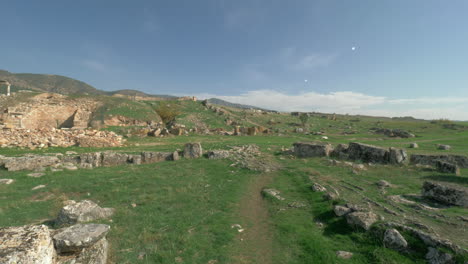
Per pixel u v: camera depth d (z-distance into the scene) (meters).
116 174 16.91
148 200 11.85
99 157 21.08
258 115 84.62
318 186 12.88
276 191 13.34
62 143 29.95
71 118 56.81
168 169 18.69
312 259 6.94
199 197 12.45
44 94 60.88
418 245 6.64
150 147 29.62
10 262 4.62
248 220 10.00
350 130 67.25
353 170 16.44
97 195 12.64
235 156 22.91
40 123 51.84
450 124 82.62
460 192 9.44
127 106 60.28
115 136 34.44
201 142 34.28
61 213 8.87
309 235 8.27
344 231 8.32
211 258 7.03
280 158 22.47
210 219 9.80
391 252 6.73
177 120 57.69
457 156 16.81
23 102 53.72
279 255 7.29
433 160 17.00
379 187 12.71
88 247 6.35
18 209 10.25
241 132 50.94
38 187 13.40
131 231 8.46
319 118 94.00
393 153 17.67
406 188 12.43
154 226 8.93
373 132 63.06
